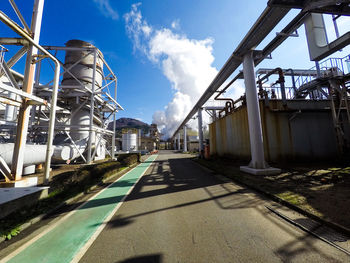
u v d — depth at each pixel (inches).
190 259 81.4
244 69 311.3
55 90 214.2
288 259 79.3
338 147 341.7
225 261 79.3
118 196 190.4
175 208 150.0
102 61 587.5
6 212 126.0
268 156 359.3
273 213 133.6
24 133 210.1
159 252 87.7
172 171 370.9
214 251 87.2
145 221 125.3
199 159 608.1
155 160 679.1
